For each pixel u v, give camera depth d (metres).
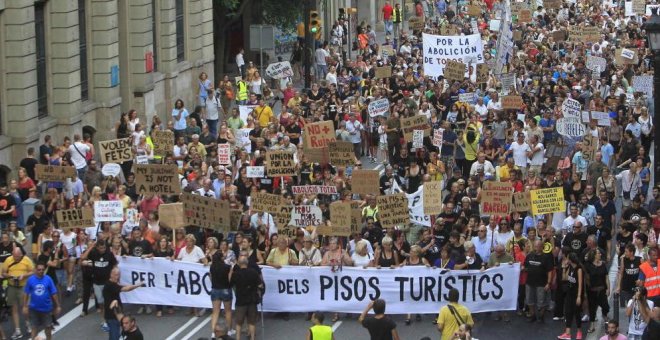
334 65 63.47
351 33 87.25
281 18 71.88
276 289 34.22
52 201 39.59
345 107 52.38
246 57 75.00
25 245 38.66
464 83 55.66
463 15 90.81
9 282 32.75
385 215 34.41
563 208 35.69
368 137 51.59
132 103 55.78
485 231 34.69
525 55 66.12
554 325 33.78
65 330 33.53
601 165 41.75
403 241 34.56
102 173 42.31
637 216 36.56
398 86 57.09
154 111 57.19
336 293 34.16
